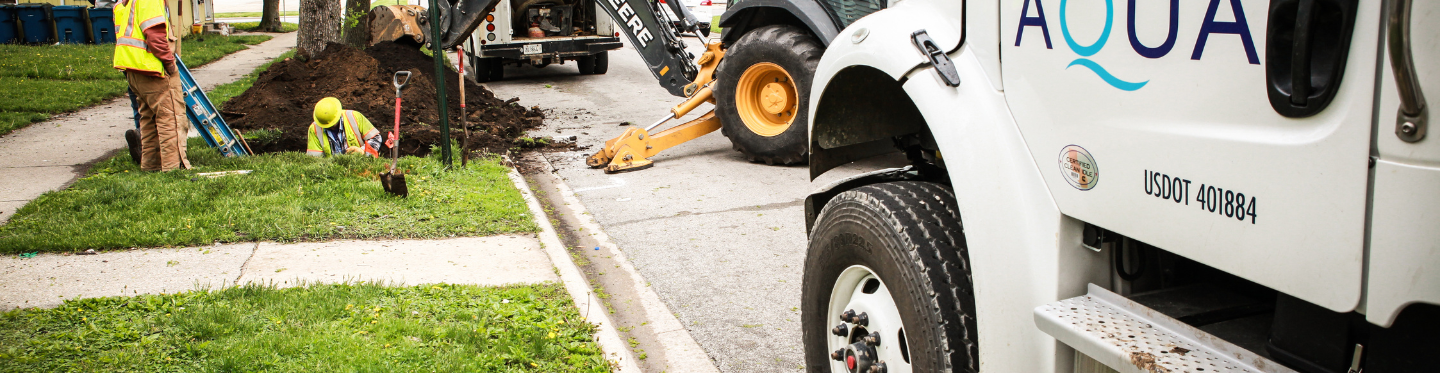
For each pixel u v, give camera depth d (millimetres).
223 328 3799
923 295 2486
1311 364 1716
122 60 6605
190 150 7777
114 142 8992
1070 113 2000
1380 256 1408
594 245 5781
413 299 4266
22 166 7691
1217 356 1795
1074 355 2104
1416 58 1293
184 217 5680
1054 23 2010
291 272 4773
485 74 15953
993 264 2240
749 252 5566
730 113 8422
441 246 5316
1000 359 2270
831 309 3086
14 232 5352
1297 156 1507
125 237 5203
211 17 29531
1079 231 2092
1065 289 2104
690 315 4477
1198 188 1710
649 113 12008
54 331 3812
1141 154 1822
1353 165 1422
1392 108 1349
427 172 7207
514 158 8828
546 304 4293
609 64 19188
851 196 2869
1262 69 1547
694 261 5395
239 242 5320
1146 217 1845
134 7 6605
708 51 8969
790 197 7070
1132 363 1800
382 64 13203
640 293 4824
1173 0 1701
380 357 3549
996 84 2260
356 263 4945
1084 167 1982
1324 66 1459
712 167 8375
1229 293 2131
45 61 17188
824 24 7582
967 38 2371
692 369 3816
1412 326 1529
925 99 2482
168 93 6871
